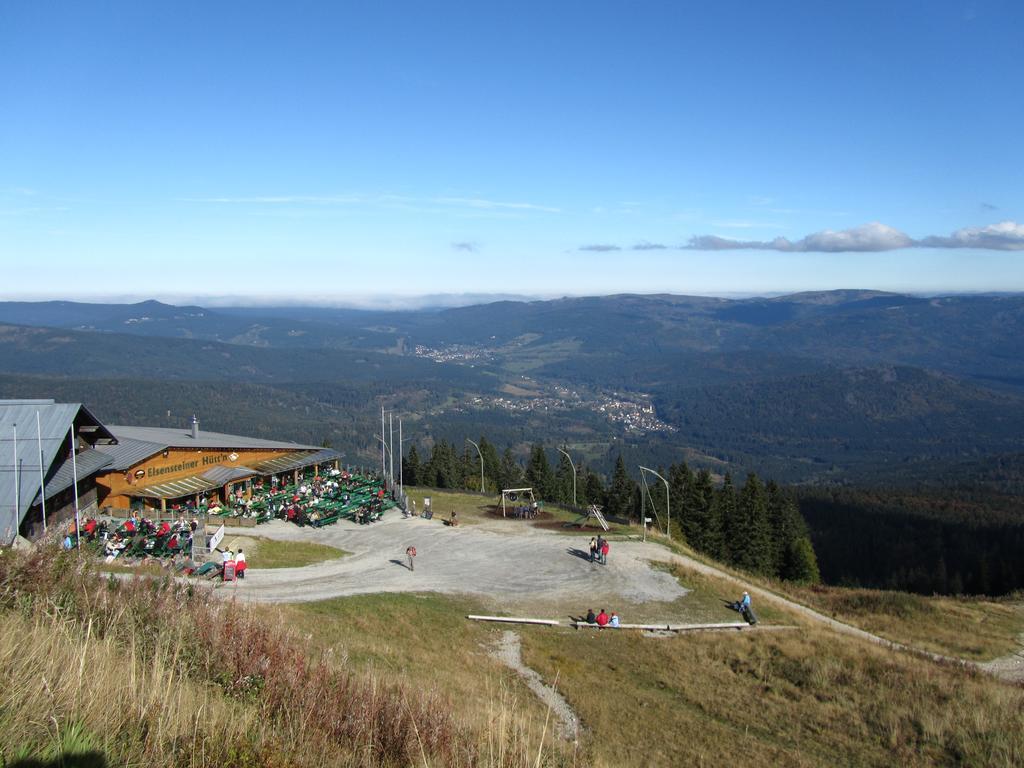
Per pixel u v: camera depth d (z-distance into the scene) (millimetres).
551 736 15766
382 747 9086
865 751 21266
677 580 40406
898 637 38188
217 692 9383
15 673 7023
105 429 43875
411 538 46469
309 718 9070
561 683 24578
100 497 46594
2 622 9031
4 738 6008
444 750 9367
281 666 10672
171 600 12242
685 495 86875
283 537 44281
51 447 36125
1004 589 89125
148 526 39812
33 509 35375
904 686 26406
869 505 147875
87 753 6098
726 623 33844
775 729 22656
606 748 18844
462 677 22469
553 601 35438
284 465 62094
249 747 7301
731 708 24188
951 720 23266
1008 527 124062
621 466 95188
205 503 51656
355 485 62906
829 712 24141
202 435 63500
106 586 12359
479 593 35500
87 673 7672
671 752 19859
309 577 34656
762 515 76125
